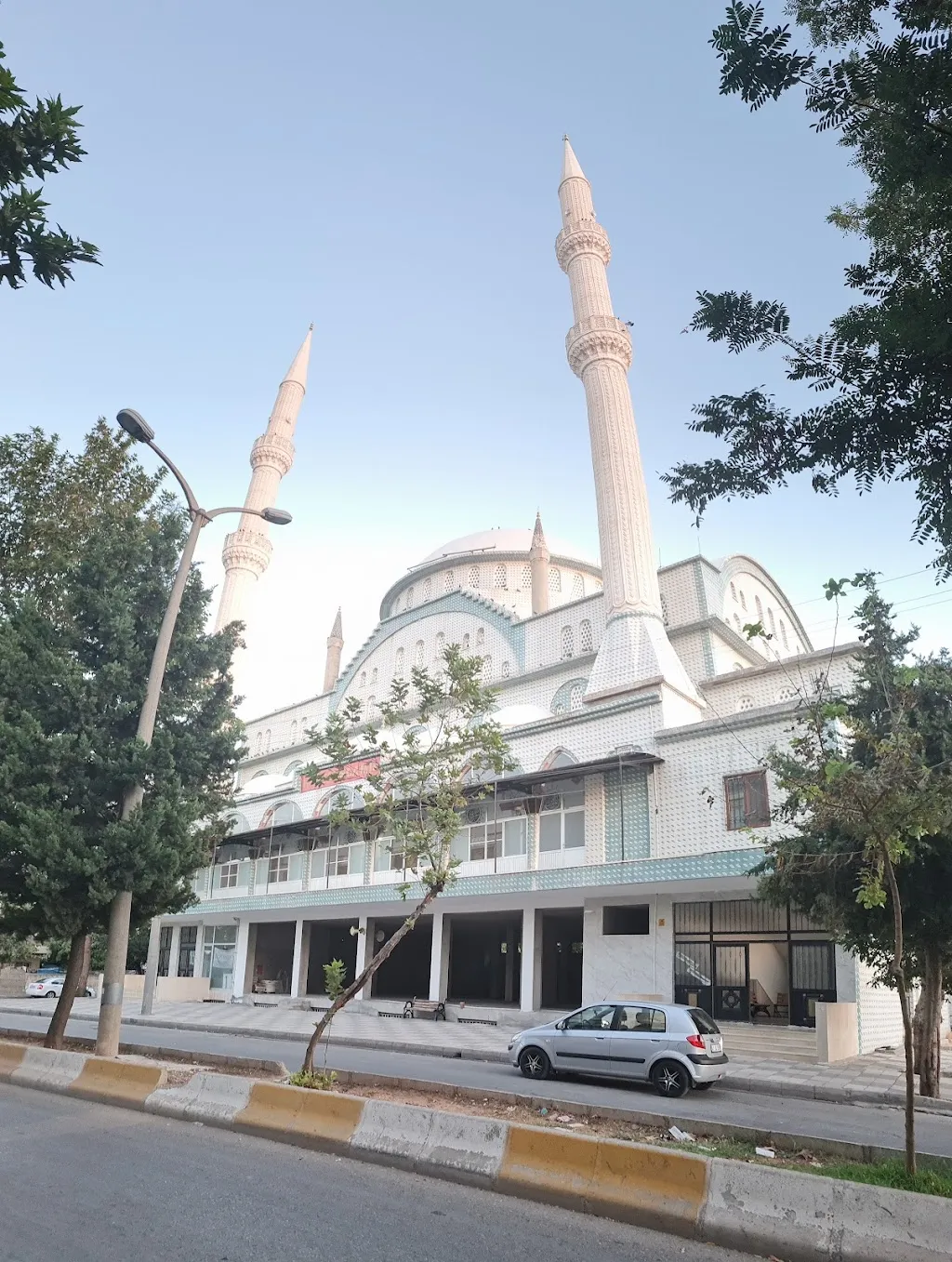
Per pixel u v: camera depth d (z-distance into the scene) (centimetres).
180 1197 660
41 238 618
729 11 623
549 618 3788
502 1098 1096
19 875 1420
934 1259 545
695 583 3397
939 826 752
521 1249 577
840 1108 1355
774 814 1041
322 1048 1933
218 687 1627
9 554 1648
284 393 6075
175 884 1487
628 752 2420
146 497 1925
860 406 668
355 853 3309
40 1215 609
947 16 591
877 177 683
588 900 2556
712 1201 628
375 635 4619
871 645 1439
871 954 1466
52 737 1391
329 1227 603
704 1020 1425
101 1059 1133
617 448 3419
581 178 4234
